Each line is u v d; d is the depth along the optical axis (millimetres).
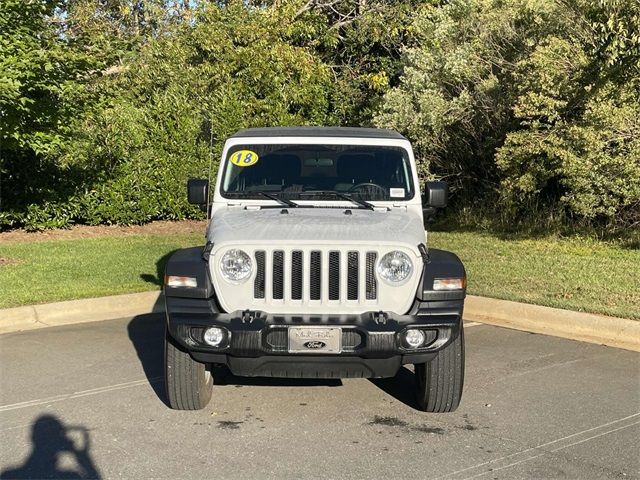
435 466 4574
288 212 5836
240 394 5988
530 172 13273
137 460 4664
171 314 5031
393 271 5070
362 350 4867
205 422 5336
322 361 4926
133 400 5820
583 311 8242
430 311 5059
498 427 5246
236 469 4523
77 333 7988
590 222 14562
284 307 5066
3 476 4426
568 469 4531
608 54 9758
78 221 15531
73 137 13484
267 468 4535
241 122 17016
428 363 5277
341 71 23281
